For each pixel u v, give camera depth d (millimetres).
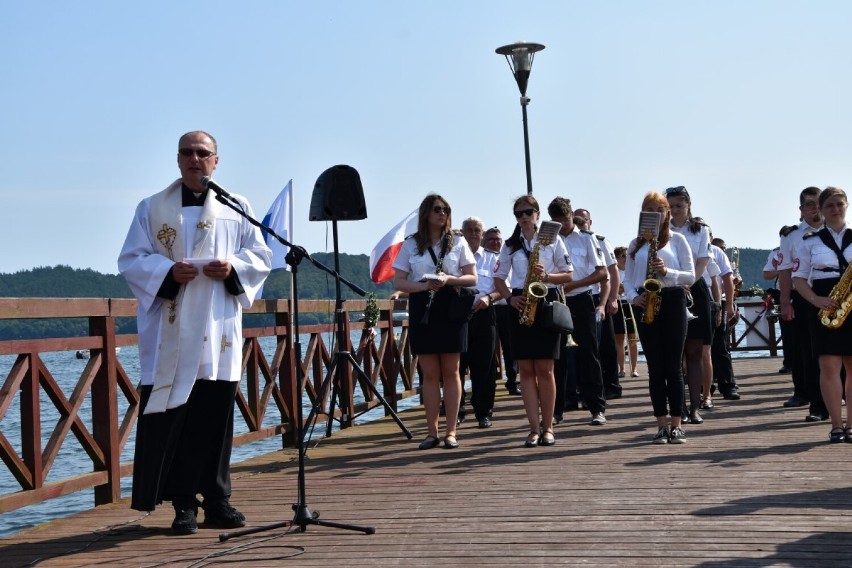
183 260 5008
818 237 7148
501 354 14852
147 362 5023
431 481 6191
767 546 4281
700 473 5984
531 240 7527
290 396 8461
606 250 9688
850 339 6984
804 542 4320
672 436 7277
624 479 5902
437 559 4316
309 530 4961
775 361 15242
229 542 4797
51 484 5473
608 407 10031
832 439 7012
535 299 7312
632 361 13742
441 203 7391
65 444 10625
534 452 7152
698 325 8141
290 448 8297
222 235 5125
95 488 6043
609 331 10812
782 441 7148
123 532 5141
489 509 5250
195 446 5109
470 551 4422
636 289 7262
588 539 4531
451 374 7594
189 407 5090
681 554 4219
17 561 4621
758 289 16375
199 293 5008
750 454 6613
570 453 7008
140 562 4512
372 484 6199
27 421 5340
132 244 5062
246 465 7309
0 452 5102
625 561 4156
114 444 6043
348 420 9508
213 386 5098
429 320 7449
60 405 5594
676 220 8156
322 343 9414
